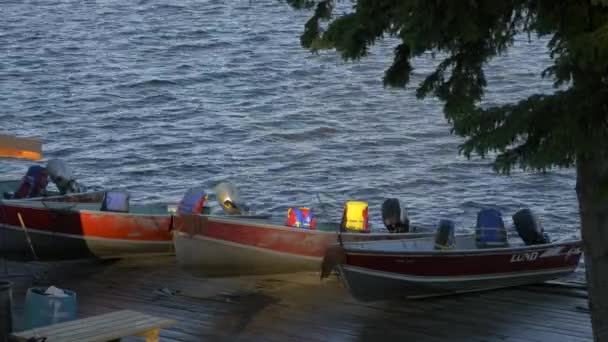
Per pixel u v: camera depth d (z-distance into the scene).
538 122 22.31
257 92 136.88
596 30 20.14
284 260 42.88
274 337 35.06
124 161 102.62
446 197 89.25
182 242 41.91
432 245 44.44
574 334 35.12
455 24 22.23
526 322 36.78
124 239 46.56
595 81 21.45
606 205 24.47
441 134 112.06
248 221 42.19
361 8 24.59
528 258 41.72
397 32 24.50
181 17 195.25
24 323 32.62
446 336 35.16
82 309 38.72
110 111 125.88
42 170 51.56
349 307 39.16
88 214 45.56
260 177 96.69
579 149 21.42
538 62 151.12
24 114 123.81
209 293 41.38
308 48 27.41
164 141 110.94
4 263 47.22
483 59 25.08
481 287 41.25
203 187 93.19
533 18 23.47
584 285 42.28
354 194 90.69
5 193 52.56
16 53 162.12
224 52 164.00
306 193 91.06
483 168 97.88
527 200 87.44
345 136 112.69
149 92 136.88
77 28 184.38
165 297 40.66
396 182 94.25
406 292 39.78
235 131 115.44
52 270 46.12
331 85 139.88
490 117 23.45
